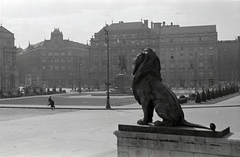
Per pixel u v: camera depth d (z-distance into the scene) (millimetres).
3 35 121312
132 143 8211
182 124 8047
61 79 169750
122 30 152750
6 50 120500
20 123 22125
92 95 70438
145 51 8766
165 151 7754
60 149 12773
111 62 153125
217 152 7145
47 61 171125
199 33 142375
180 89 106438
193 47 143125
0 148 13148
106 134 16375
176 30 147625
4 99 61156
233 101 45062
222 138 7102
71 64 171625
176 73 139500
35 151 12477
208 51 141125
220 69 154625
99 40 156375
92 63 157375
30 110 34938
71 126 19938
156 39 148875
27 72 162500
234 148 6953
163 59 146625
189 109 32688
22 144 13977
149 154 7957
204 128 7598
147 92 8398
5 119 25172
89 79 153250
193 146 7414
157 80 8531
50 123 21859
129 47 151000
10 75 118875
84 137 15523
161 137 7781
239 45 152875
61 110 34250
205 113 27531
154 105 8305
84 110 33562
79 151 12352
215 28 142875
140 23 154875
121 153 8383
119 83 72375
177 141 7590
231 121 20641
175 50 145250
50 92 85438
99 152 12141
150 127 8023
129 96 64125
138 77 8633
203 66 140875
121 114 27938
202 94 44469
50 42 173375
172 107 7977
